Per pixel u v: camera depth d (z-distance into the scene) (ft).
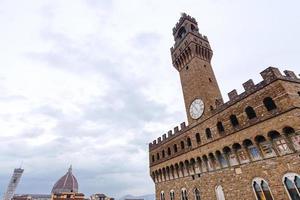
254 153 108.37
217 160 129.08
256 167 105.50
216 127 131.95
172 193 171.42
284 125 91.56
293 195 87.86
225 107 127.13
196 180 146.30
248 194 106.73
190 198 149.07
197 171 147.02
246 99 113.39
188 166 157.17
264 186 100.22
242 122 113.80
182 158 162.09
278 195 93.09
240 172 113.60
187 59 182.39
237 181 114.32
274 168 96.78
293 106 88.89
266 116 100.32
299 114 87.04
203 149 140.46
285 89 93.50
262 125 101.91
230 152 122.31
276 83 97.60
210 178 133.80
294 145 90.33
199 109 152.56
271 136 99.55
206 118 142.61
